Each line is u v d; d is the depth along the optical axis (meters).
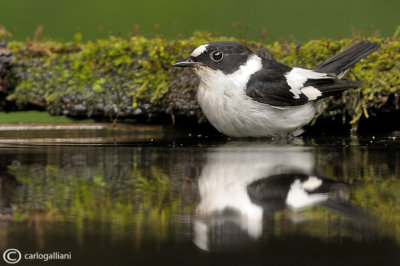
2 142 8.98
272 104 9.38
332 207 4.86
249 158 7.33
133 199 5.17
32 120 13.00
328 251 3.96
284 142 9.14
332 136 9.96
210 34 11.95
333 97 10.57
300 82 9.55
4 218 4.62
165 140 9.40
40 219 4.60
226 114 9.55
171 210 4.84
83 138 9.59
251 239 4.18
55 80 11.62
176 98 10.83
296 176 6.10
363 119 10.98
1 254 3.99
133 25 12.67
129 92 11.05
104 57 11.45
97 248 4.07
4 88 11.71
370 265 3.77
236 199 5.15
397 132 10.59
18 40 14.39
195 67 9.59
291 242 4.20
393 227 4.37
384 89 10.47
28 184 5.75
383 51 10.94
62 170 6.47
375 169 6.39
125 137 9.77
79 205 4.97
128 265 3.75
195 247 4.08
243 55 9.58
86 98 11.27
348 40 11.44
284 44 11.79
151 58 11.07
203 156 7.48
